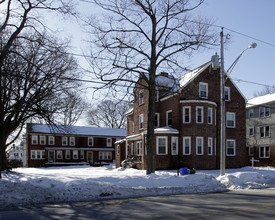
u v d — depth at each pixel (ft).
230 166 101.14
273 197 41.42
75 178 49.62
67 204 35.42
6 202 34.91
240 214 28.50
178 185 50.14
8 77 59.36
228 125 103.86
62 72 66.49
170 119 100.22
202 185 51.13
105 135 193.88
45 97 68.18
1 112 57.72
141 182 48.85
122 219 26.53
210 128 95.40
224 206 33.27
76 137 187.42
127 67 62.85
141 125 110.83
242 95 108.58
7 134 66.69
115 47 61.82
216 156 96.89
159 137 93.66
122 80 61.62
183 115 94.84
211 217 27.09
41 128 177.99
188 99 94.99
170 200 38.14
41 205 34.88
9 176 54.03
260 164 131.34
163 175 53.21
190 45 63.67
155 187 46.88
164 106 103.24
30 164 172.45
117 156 128.47
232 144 103.45
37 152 175.42
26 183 40.57
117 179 49.47
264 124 130.62
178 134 94.43
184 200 38.14
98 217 27.53
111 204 34.99
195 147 92.43
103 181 47.88
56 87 67.26
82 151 186.39
